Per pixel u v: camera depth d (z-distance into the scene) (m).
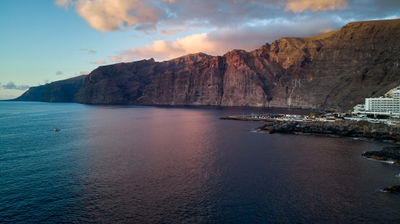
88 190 61.44
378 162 84.19
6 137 134.50
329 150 102.31
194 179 68.56
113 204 54.62
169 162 84.75
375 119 178.12
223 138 132.50
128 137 136.38
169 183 65.75
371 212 51.16
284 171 75.00
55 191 60.84
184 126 187.00
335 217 49.41
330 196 58.12
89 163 83.62
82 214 50.69
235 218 49.22
